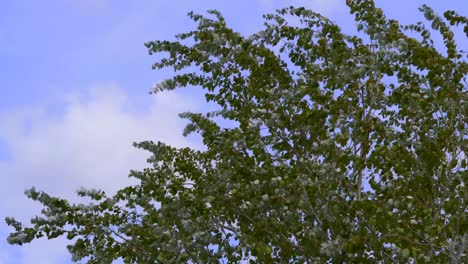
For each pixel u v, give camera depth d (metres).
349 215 8.05
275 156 9.29
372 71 8.63
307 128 8.80
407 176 8.51
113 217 9.59
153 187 9.55
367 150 9.02
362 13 10.01
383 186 8.91
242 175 9.36
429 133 8.93
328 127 8.86
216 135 9.79
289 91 8.87
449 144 8.58
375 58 9.03
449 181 8.35
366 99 9.30
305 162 8.59
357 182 9.13
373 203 7.77
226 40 9.41
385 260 8.02
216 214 9.36
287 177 8.71
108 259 9.70
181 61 10.09
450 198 8.50
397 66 9.09
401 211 8.60
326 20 9.63
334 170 8.21
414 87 9.03
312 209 8.08
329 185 8.10
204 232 8.38
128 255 9.56
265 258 8.15
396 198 8.45
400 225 7.65
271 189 8.69
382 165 8.67
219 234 9.06
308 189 8.33
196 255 8.93
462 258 7.77
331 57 9.66
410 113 9.02
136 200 9.41
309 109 8.70
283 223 8.34
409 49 8.55
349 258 7.99
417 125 9.19
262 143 9.19
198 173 10.28
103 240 9.52
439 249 7.60
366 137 8.97
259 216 8.68
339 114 9.04
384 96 9.09
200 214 9.06
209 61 10.12
